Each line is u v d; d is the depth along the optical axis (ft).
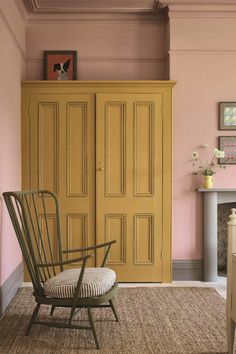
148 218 14.44
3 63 11.48
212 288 13.70
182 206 14.92
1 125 11.25
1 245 11.12
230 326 8.57
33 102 14.35
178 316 10.94
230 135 14.99
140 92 14.38
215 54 14.92
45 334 9.68
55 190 14.42
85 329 9.26
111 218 14.42
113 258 14.38
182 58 14.88
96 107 14.33
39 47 15.34
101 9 14.94
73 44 15.38
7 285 11.75
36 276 9.32
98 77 15.46
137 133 14.39
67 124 14.39
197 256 14.90
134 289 13.53
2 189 11.39
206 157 14.96
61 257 10.78
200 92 14.92
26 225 9.34
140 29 15.49
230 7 14.66
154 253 14.42
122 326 10.19
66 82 14.25
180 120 14.92
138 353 8.71
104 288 9.16
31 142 14.39
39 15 15.19
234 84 14.96
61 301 9.00
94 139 14.40
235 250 8.64
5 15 11.49
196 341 9.33
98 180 14.35
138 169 14.40
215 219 14.67
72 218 14.43
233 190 14.47
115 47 15.46
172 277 14.80
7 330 9.91
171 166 14.42
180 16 14.78
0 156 11.12
